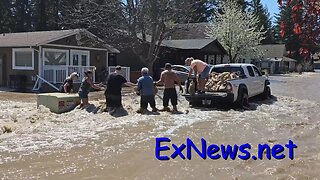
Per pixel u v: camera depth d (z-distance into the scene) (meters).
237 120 11.50
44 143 8.19
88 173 6.17
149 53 26.75
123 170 6.34
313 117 12.28
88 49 26.30
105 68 27.05
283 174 6.18
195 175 6.11
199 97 14.02
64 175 6.05
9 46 23.53
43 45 22.66
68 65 24.62
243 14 45.72
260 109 14.20
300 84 31.06
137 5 26.27
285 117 12.25
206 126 10.38
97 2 27.97
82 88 12.86
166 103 13.07
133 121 10.96
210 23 47.38
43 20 47.38
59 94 13.05
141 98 12.55
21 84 23.22
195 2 28.25
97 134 9.16
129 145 8.05
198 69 14.23
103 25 28.39
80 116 11.52
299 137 9.09
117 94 12.40
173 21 26.84
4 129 9.39
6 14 48.72
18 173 6.12
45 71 22.91
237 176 6.07
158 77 34.31
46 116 11.45
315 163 6.82
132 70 32.72
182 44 36.31
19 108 13.37
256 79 16.14
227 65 15.37
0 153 7.33
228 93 13.69
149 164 6.69
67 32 24.94
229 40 43.59
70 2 40.53
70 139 8.59
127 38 26.94
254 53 45.59
